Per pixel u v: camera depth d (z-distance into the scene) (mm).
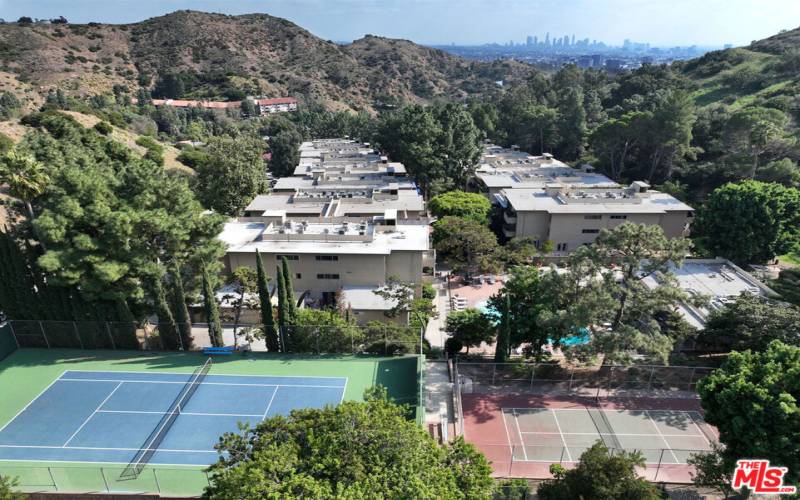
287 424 22469
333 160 108438
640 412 37438
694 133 99812
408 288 52094
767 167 76625
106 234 41125
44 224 38938
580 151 127375
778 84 122375
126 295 43281
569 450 33594
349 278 54844
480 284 64750
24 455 33188
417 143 99625
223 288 54438
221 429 35500
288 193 83438
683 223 70438
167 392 39656
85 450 33625
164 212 43469
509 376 41000
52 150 59094
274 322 46469
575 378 40844
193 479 30938
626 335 34656
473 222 67125
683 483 30609
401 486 19156
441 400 38125
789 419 24422
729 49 160125
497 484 26391
